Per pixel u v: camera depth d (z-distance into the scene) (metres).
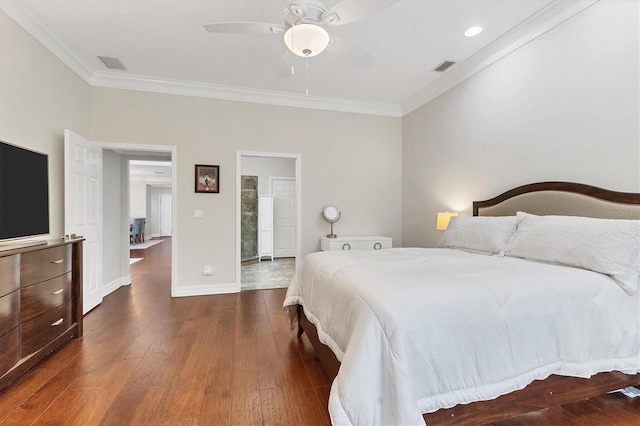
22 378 1.87
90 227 3.23
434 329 1.22
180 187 3.83
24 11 2.34
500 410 1.33
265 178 7.07
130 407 1.60
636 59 1.90
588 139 2.17
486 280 1.48
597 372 1.43
